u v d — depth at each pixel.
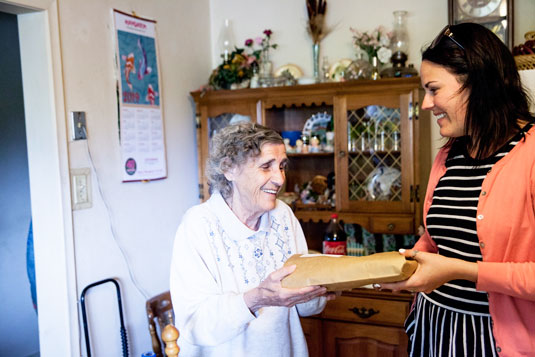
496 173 1.12
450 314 1.21
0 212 2.95
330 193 2.71
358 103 2.48
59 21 2.05
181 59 2.85
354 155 2.54
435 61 1.16
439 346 1.22
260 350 1.34
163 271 2.68
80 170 2.15
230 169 1.33
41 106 2.03
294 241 1.48
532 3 2.39
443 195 1.23
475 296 1.16
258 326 1.34
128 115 2.42
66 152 2.06
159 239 2.65
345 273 1.09
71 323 2.08
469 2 2.35
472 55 1.11
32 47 2.01
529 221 1.08
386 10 2.72
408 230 2.44
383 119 2.46
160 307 2.17
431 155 2.68
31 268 2.48
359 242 2.78
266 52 2.98
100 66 2.26
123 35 2.39
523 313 1.09
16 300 3.04
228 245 1.35
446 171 1.27
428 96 1.21
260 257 1.38
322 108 2.81
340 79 2.57
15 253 3.03
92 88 2.22
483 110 1.12
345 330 2.26
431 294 1.28
